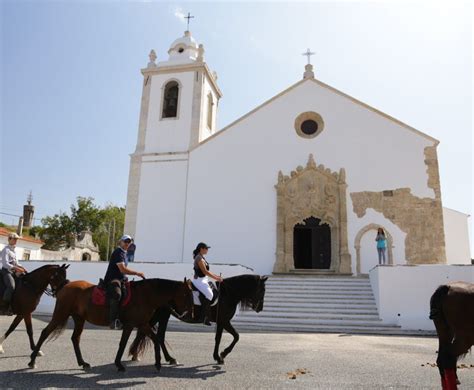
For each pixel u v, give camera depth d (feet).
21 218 144.97
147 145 95.81
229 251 83.10
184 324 56.70
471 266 55.21
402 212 78.48
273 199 83.76
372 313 57.31
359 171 81.66
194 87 97.81
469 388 22.56
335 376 24.38
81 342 36.11
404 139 81.56
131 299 25.64
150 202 90.43
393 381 23.31
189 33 107.65
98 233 230.27
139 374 23.89
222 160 88.33
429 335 50.62
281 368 26.53
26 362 26.32
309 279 68.33
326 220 80.59
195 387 20.99
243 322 55.47
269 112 88.53
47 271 31.07
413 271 56.70
